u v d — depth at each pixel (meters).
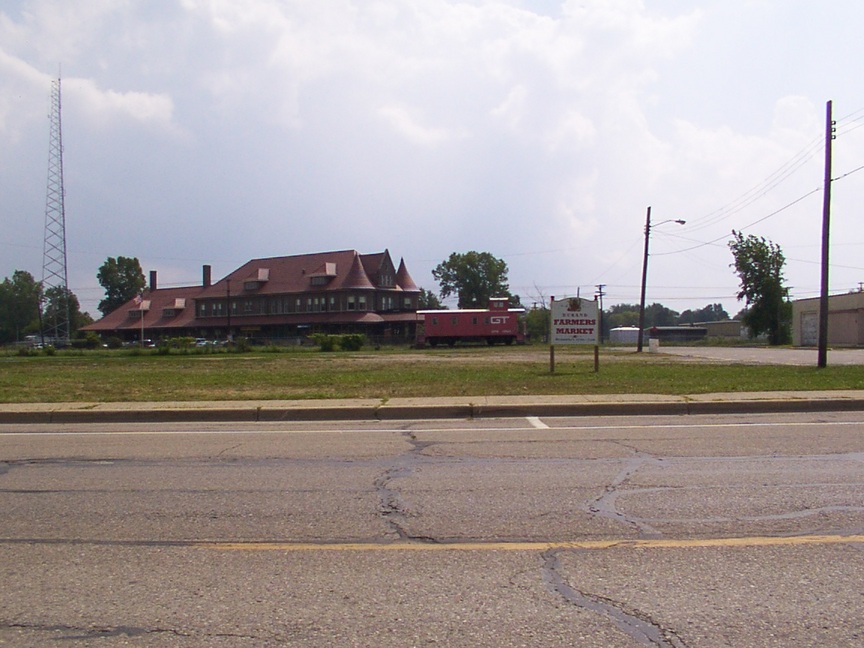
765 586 5.32
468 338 82.19
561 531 6.68
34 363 43.59
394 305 96.56
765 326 76.38
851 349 51.31
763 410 15.20
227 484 8.73
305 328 94.19
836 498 7.67
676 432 12.30
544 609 4.98
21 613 5.05
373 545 6.37
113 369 34.34
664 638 4.55
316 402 16.41
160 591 5.41
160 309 107.94
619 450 10.62
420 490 8.28
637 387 18.73
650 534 6.55
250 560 6.04
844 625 4.70
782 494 7.85
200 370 32.38
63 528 7.00
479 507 7.52
